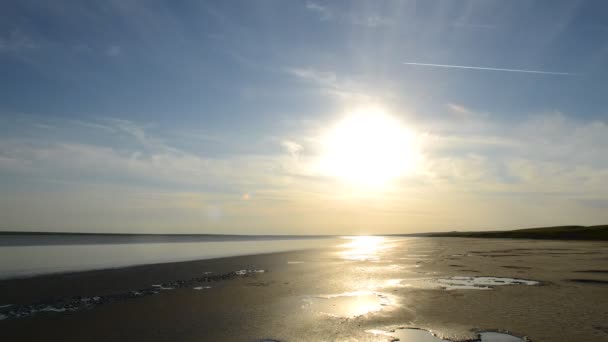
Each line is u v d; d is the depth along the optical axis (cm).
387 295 1645
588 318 1201
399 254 4300
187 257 3866
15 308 1379
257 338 1029
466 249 5134
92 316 1261
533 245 5825
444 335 1052
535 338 1005
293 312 1325
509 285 1888
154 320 1213
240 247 6556
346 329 1114
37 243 8444
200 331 1091
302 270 2614
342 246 6938
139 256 4006
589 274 2236
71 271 2489
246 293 1694
